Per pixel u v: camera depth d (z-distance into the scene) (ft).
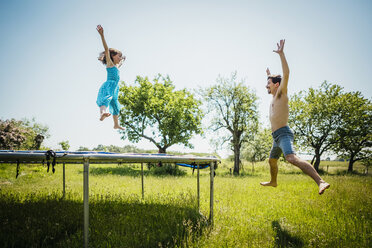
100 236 9.66
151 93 78.54
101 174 43.98
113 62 12.44
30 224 10.45
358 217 13.78
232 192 22.91
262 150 93.40
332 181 33.78
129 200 16.29
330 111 82.12
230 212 14.37
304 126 86.33
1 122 60.75
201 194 21.07
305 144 85.81
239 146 82.69
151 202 15.64
